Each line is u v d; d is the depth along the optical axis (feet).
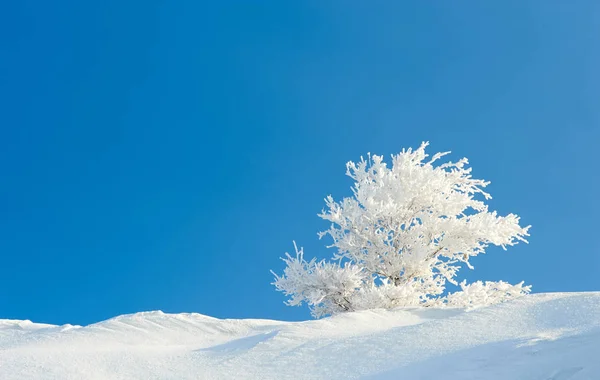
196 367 26.07
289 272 56.59
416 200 57.21
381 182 57.31
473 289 52.54
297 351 26.53
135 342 35.55
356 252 56.59
